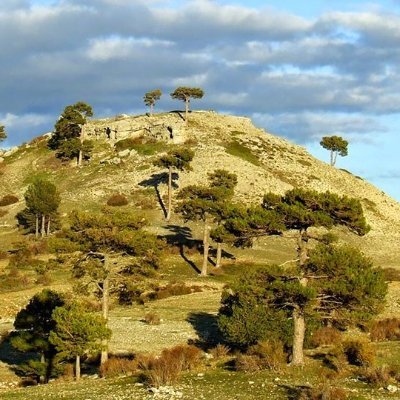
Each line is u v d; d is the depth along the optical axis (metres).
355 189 168.12
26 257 108.94
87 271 55.56
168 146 173.75
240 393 38.28
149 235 57.75
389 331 56.53
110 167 166.25
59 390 43.81
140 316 76.31
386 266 116.06
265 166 167.12
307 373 43.25
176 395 38.28
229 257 111.94
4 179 174.38
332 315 46.91
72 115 179.38
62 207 144.38
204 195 105.62
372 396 36.31
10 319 77.56
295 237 48.06
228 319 54.75
